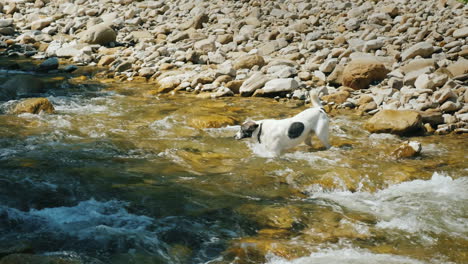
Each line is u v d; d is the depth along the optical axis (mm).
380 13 14641
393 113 10453
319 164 9484
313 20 14891
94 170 9211
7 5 18594
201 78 12008
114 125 10422
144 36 15000
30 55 13828
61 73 12836
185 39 14188
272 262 8109
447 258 8141
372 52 12828
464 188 9016
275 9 16219
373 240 8336
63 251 8125
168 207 8688
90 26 15562
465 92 11016
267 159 9609
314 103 9891
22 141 9812
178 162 9516
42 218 8477
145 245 8227
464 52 12211
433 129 10492
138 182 9047
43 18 16641
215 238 8344
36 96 11562
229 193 8938
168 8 17516
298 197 8938
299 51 13172
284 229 8469
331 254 8172
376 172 9250
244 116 10789
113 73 12820
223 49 13539
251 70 12430
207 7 17203
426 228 8461
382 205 8789
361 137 10258
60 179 9016
